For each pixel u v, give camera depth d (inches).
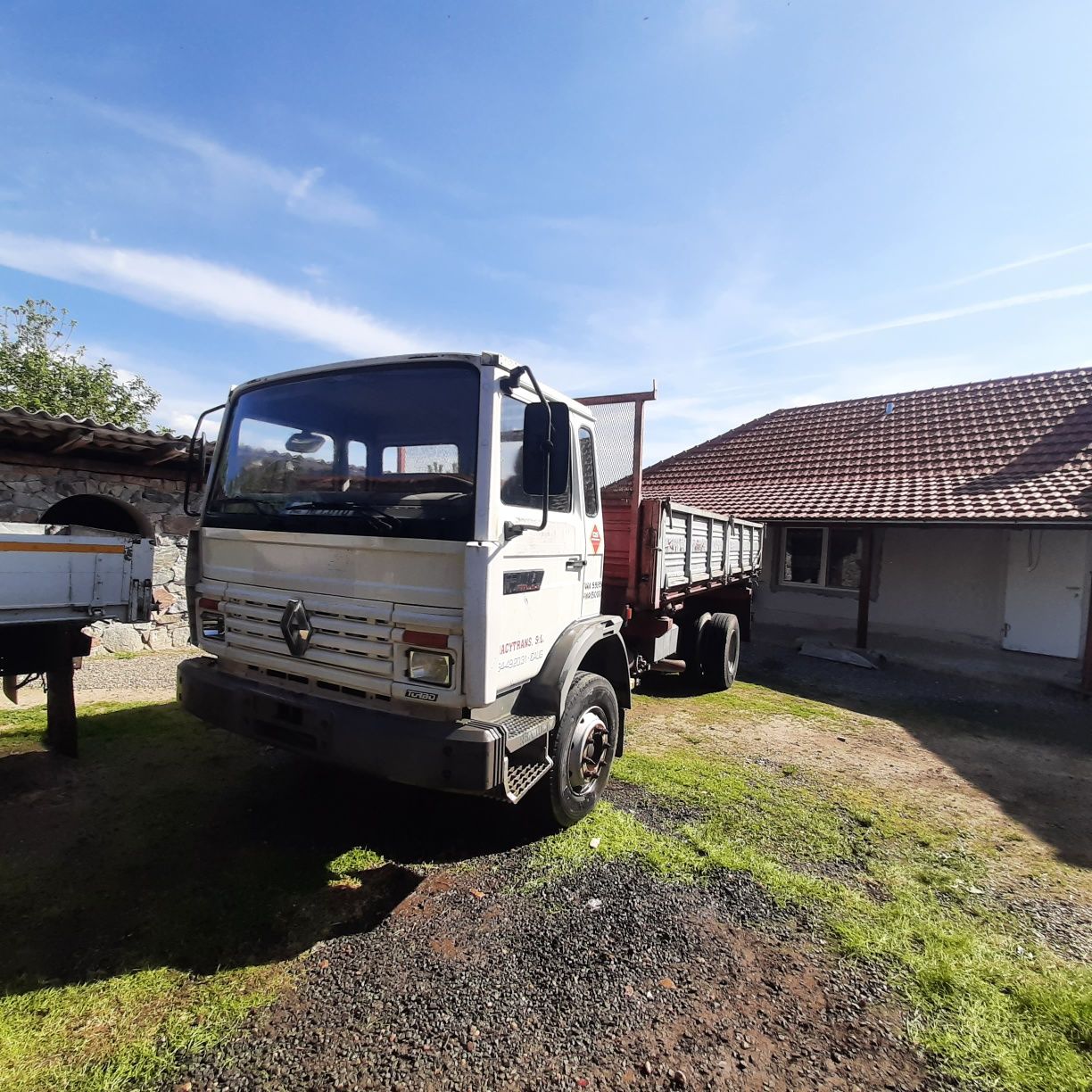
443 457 121.8
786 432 592.7
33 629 167.9
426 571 117.2
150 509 324.5
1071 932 124.9
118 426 280.2
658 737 234.7
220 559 149.3
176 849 139.4
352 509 126.6
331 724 120.5
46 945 107.2
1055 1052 93.6
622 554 213.5
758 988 104.5
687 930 118.3
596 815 162.1
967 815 180.4
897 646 435.8
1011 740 258.8
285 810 158.9
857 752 231.8
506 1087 84.3
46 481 290.8
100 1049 87.3
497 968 106.0
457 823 154.8
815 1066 89.7
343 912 120.0
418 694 116.1
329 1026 92.9
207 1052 87.7
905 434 513.7
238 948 108.7
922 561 446.9
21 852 134.9
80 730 205.9
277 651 135.6
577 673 159.2
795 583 506.6
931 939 119.3
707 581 283.1
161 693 253.0
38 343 946.7
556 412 128.6
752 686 330.0
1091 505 338.3
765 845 154.0
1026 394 488.1
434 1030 92.7
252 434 149.7
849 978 108.0
